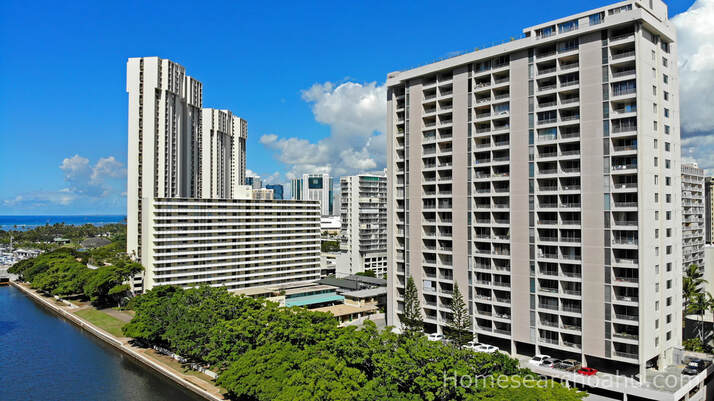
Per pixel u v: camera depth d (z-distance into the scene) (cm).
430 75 10169
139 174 17025
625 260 7475
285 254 16100
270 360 6981
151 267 13612
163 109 17288
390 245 11031
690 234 13262
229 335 8300
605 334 7650
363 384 6188
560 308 8175
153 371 9512
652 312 7538
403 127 10950
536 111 8500
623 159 7625
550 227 8275
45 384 8781
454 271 9681
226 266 14750
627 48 7712
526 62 8662
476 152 9412
